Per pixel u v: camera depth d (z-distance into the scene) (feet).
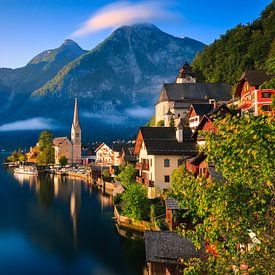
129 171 296.51
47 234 213.87
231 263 49.11
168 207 164.55
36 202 315.58
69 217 253.85
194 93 485.97
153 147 243.60
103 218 245.45
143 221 202.28
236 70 524.52
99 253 177.06
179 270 111.24
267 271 44.98
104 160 625.00
